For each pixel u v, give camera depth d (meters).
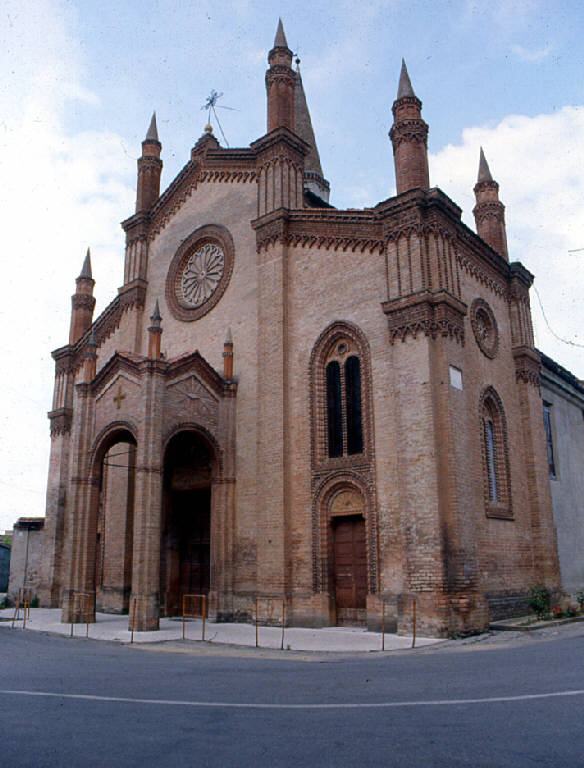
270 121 29.08
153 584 22.83
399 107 24.91
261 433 25.58
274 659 15.61
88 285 39.84
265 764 6.46
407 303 22.16
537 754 6.57
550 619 23.02
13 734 7.81
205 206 31.83
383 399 22.86
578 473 34.19
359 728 7.85
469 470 21.45
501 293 28.67
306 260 26.38
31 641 20.14
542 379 31.78
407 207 23.11
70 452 37.09
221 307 29.44
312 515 23.92
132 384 25.03
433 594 19.59
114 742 7.39
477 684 10.63
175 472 29.58
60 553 35.75
